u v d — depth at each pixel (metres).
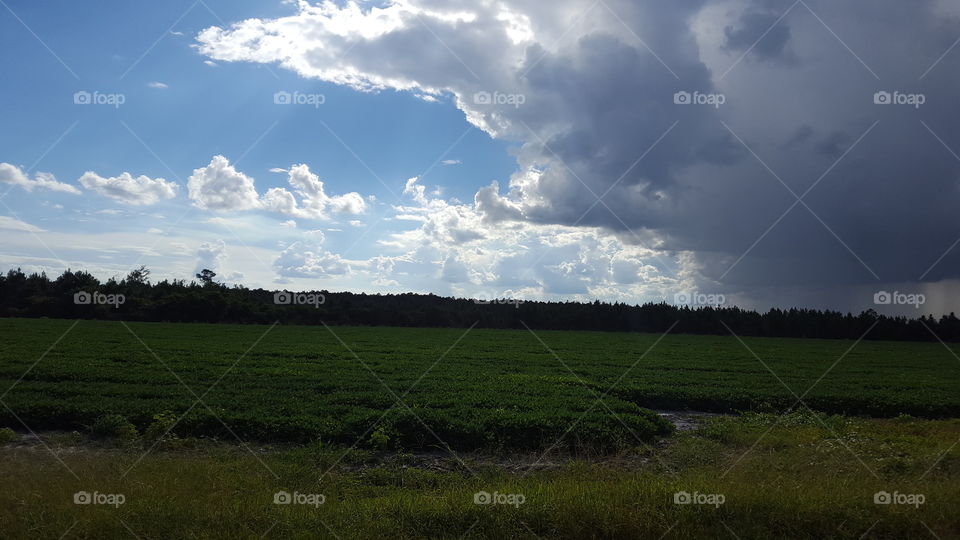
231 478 11.08
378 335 59.53
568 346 52.66
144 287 79.31
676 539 8.51
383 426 16.27
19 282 74.19
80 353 32.72
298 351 38.34
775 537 8.70
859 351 58.00
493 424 16.83
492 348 47.84
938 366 43.16
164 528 8.40
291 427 16.44
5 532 8.16
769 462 13.00
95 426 16.30
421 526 8.77
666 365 37.59
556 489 10.06
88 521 8.38
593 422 17.45
